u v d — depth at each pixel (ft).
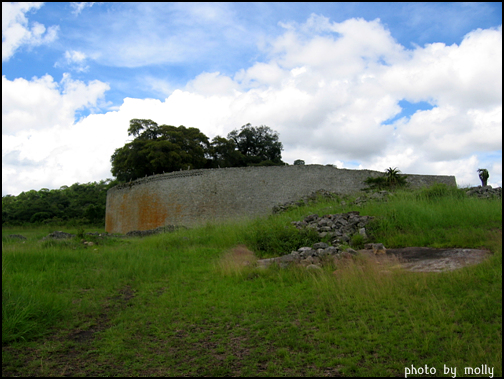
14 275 28.12
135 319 20.31
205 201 98.99
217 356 15.89
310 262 28.84
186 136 140.26
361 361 14.89
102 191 194.29
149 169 134.62
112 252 40.11
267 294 23.68
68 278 28.45
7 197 196.95
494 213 36.04
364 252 31.17
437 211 37.93
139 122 138.82
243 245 40.40
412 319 17.88
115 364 15.29
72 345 17.02
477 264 24.09
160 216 104.12
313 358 15.26
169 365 15.17
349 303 20.30
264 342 17.01
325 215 43.29
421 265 26.27
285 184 96.68
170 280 28.78
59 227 139.33
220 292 24.71
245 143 178.19
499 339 15.47
